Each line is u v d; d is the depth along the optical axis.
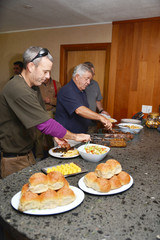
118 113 3.51
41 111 1.32
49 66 1.32
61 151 1.51
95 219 0.79
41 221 0.76
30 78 1.35
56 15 3.06
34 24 3.67
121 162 1.35
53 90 3.46
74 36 3.65
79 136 1.45
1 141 1.48
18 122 1.43
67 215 0.80
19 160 1.53
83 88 2.07
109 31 3.37
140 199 0.93
